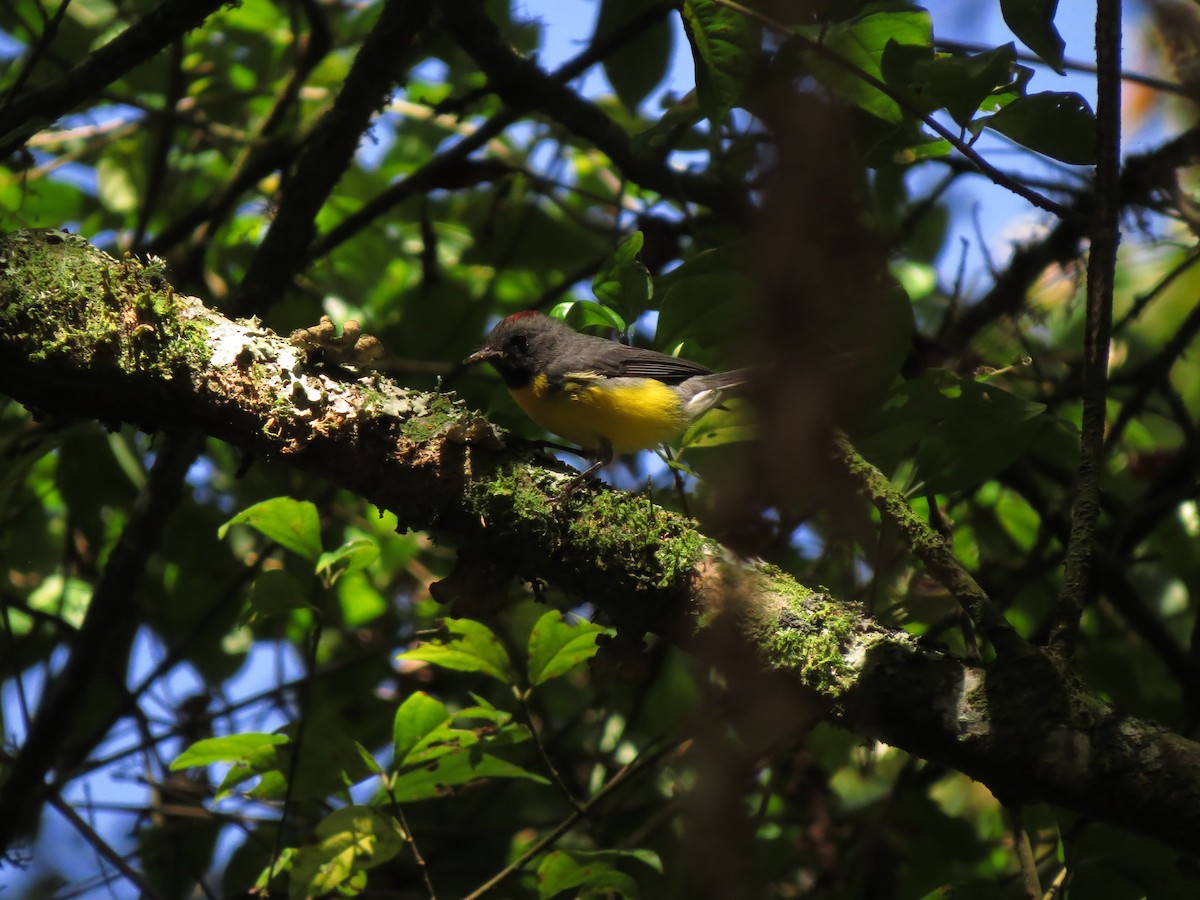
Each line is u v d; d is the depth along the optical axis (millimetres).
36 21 12328
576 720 10805
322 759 7453
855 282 6289
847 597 9141
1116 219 6266
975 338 11531
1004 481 10367
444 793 7652
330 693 11773
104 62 8578
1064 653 5539
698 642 5984
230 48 13414
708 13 6988
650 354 9820
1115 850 6676
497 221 13062
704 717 5641
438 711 7352
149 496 9195
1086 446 6098
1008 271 11375
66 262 6359
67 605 11594
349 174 13008
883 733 5629
